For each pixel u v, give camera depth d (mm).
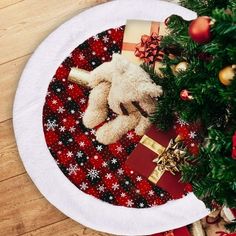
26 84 2494
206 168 1908
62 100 2506
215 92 1781
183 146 2426
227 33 1640
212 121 1923
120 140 2500
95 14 2504
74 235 2562
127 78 2473
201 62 1822
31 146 2494
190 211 2496
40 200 2557
